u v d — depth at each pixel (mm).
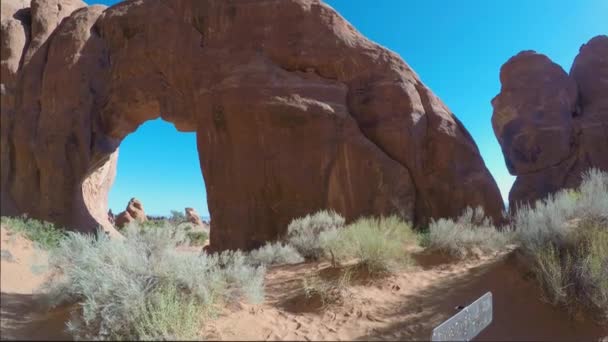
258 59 12914
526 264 5871
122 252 4898
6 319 3844
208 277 4840
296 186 11602
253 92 12156
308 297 5359
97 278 4312
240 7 13688
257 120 11961
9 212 10914
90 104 13977
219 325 4133
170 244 5711
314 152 11688
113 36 14680
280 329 4324
